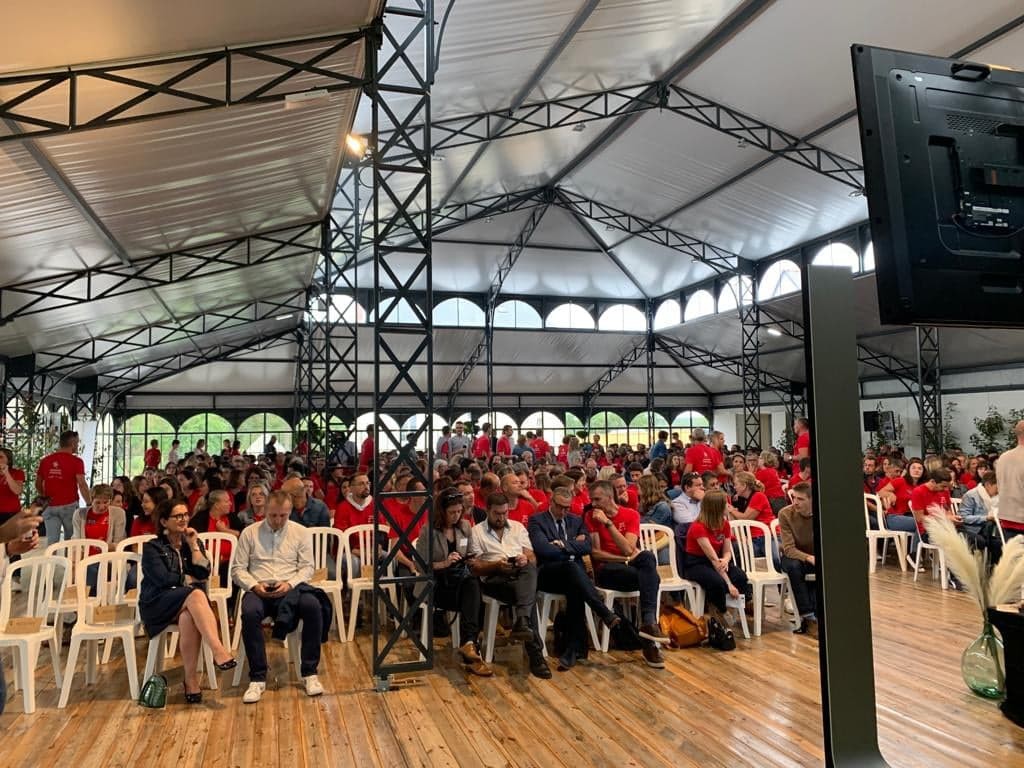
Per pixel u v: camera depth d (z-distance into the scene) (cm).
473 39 657
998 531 541
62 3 310
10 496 601
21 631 357
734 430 2012
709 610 465
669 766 286
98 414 1408
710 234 1377
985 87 148
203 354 1622
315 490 751
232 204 671
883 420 1516
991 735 314
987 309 141
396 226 461
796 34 727
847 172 977
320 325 1203
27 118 367
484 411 1906
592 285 1736
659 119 992
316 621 381
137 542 448
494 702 359
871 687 163
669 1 671
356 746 308
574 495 603
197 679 364
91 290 767
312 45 428
